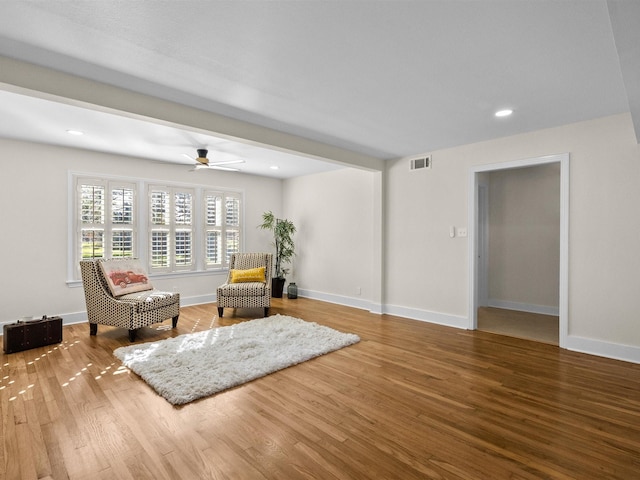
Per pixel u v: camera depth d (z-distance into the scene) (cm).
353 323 469
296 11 175
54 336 378
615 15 138
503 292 584
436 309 471
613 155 333
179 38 201
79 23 186
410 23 185
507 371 302
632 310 325
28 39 202
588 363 320
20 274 430
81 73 245
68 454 187
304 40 203
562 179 362
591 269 346
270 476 171
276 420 222
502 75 247
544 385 274
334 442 199
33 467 176
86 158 478
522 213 563
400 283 512
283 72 244
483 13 176
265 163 563
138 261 475
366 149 463
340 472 174
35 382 279
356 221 583
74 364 318
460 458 185
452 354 346
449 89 271
